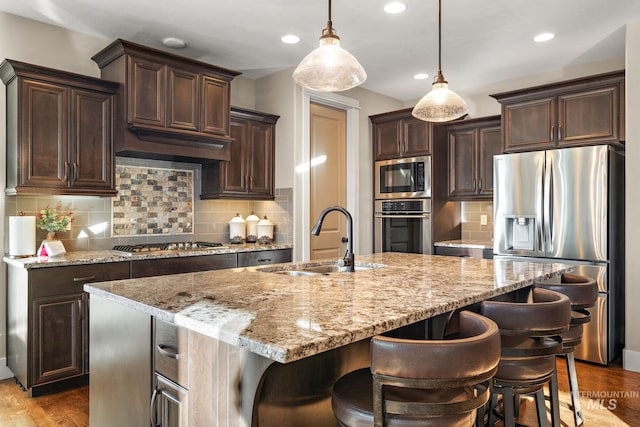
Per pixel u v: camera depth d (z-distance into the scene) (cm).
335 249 482
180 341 142
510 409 176
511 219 384
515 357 166
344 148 496
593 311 339
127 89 323
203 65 361
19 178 291
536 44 375
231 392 124
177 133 347
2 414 257
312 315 133
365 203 511
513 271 235
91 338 191
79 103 317
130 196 378
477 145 462
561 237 353
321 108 471
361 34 354
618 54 399
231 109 404
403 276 216
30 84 296
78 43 347
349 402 130
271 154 446
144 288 179
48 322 280
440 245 459
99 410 186
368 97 518
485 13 316
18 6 304
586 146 352
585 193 342
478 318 141
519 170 377
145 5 303
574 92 366
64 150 310
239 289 177
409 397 127
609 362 337
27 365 274
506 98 400
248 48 383
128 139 328
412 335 187
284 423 145
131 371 166
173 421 145
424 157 467
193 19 325
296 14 317
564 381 306
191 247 378
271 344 104
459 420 124
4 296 312
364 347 174
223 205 446
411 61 419
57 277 283
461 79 476
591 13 316
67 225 328
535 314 163
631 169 326
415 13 317
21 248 299
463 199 473
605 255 333
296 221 431
